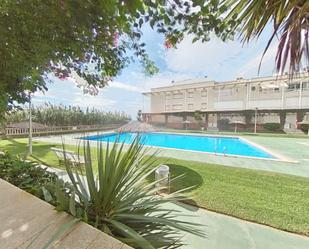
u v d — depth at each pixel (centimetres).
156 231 166
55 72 368
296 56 153
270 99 2775
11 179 286
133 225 165
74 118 2847
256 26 153
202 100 3334
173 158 885
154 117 3862
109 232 160
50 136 1892
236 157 959
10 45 275
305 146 1348
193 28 199
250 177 604
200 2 174
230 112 3009
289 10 138
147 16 192
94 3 201
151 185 204
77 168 212
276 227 355
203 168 696
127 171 184
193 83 3400
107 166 181
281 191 502
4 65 314
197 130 2819
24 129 1792
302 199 457
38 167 323
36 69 330
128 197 180
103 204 176
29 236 160
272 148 1262
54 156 878
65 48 287
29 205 208
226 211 409
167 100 3738
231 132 2502
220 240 316
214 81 3181
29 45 272
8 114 427
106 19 225
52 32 257
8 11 228
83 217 171
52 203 211
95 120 3172
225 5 166
